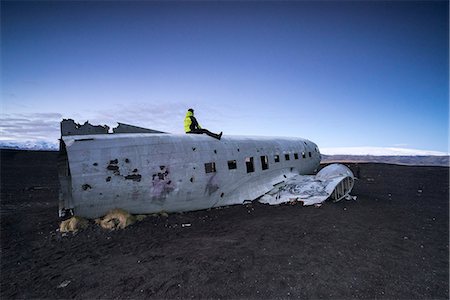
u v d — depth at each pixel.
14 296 4.55
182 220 9.37
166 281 4.94
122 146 9.04
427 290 4.53
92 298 4.45
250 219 9.46
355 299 4.27
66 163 9.59
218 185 10.96
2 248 6.88
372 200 12.75
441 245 6.66
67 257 6.25
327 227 8.17
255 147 13.41
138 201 9.06
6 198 15.05
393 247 6.52
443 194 15.17
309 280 4.87
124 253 6.43
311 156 17.77
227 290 4.58
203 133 12.25
